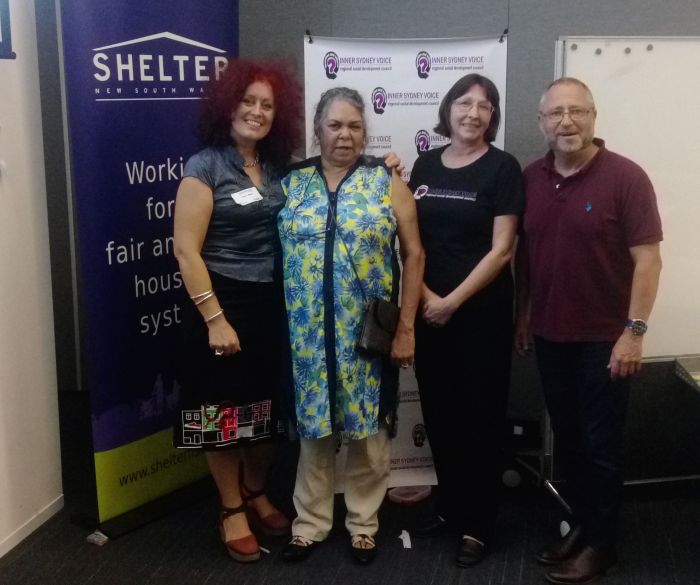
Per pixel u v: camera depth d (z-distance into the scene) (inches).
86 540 113.5
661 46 115.0
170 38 114.5
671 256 119.9
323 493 108.7
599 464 99.9
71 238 159.0
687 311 121.3
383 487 109.4
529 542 112.3
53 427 118.8
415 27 136.2
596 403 98.7
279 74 102.3
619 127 116.9
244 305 101.9
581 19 131.9
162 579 104.2
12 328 108.2
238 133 99.7
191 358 102.7
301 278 98.0
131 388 117.6
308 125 118.8
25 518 113.5
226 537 109.1
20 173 107.8
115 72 109.2
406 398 123.8
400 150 120.3
